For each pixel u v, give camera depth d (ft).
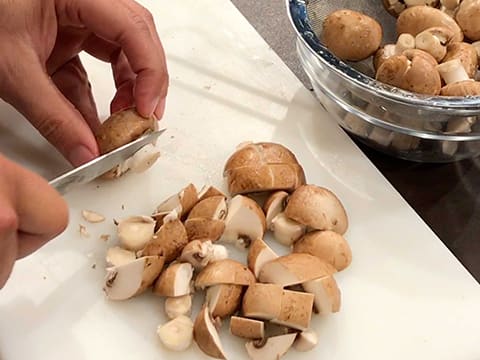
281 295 0.99
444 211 1.22
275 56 1.41
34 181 0.76
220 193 1.13
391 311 1.08
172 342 1.00
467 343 1.05
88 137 1.06
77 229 1.13
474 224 1.20
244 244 1.12
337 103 1.25
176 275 1.02
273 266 1.04
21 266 1.07
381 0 1.40
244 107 1.32
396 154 1.28
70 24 1.17
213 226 1.08
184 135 1.27
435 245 1.15
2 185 0.73
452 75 1.18
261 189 1.13
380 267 1.12
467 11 1.26
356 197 1.20
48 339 1.01
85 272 1.08
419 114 1.16
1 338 1.00
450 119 1.16
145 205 1.18
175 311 1.03
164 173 1.22
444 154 1.25
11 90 1.05
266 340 1.00
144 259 1.01
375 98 1.17
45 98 1.05
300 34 1.21
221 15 1.47
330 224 1.10
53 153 1.20
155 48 1.14
